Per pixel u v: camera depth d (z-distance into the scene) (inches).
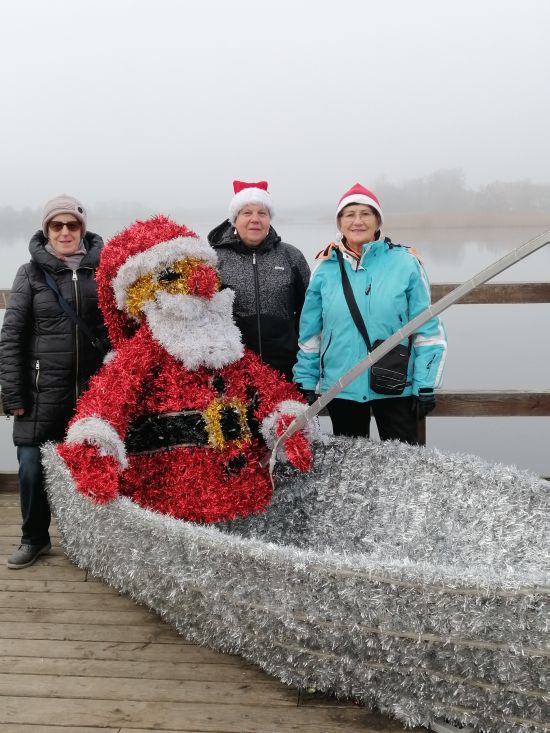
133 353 104.6
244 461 109.3
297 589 79.0
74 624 104.0
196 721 82.7
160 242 104.7
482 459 106.6
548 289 140.6
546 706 68.9
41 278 116.3
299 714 83.1
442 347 114.2
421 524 107.7
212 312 106.4
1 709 85.7
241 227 120.0
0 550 128.3
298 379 121.0
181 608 93.4
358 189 116.0
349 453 115.9
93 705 86.0
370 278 114.0
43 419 117.6
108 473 97.3
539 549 96.1
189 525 89.1
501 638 68.9
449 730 75.2
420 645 73.1
